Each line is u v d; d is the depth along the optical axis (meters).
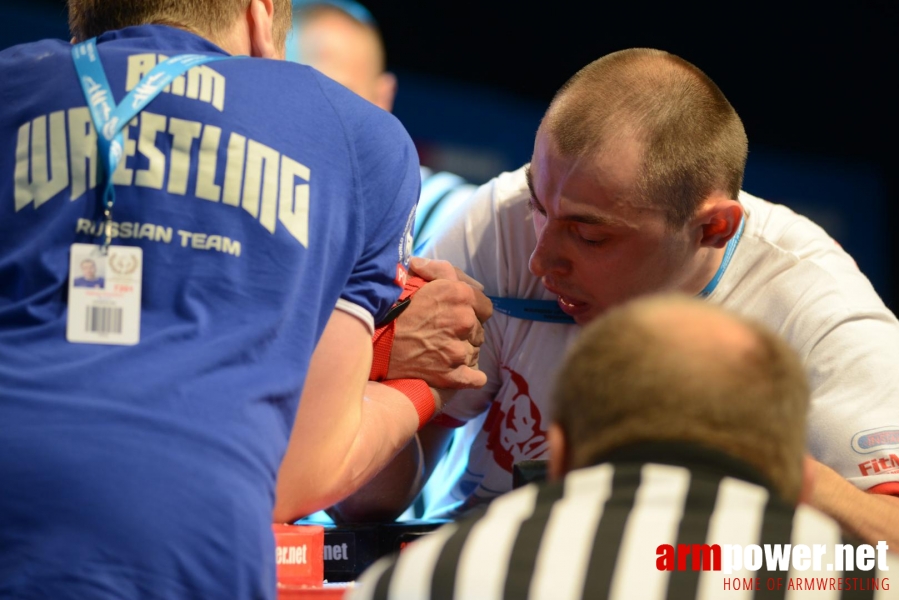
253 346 2.01
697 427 1.55
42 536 1.75
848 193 9.29
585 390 1.63
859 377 3.12
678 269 3.08
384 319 2.82
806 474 1.76
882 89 9.23
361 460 2.47
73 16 2.51
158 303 2.00
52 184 2.04
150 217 2.03
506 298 3.51
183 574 1.79
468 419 3.68
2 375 1.88
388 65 8.28
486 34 8.52
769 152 9.27
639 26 8.85
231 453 1.89
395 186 2.38
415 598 1.55
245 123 2.14
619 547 1.50
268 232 2.09
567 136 2.88
